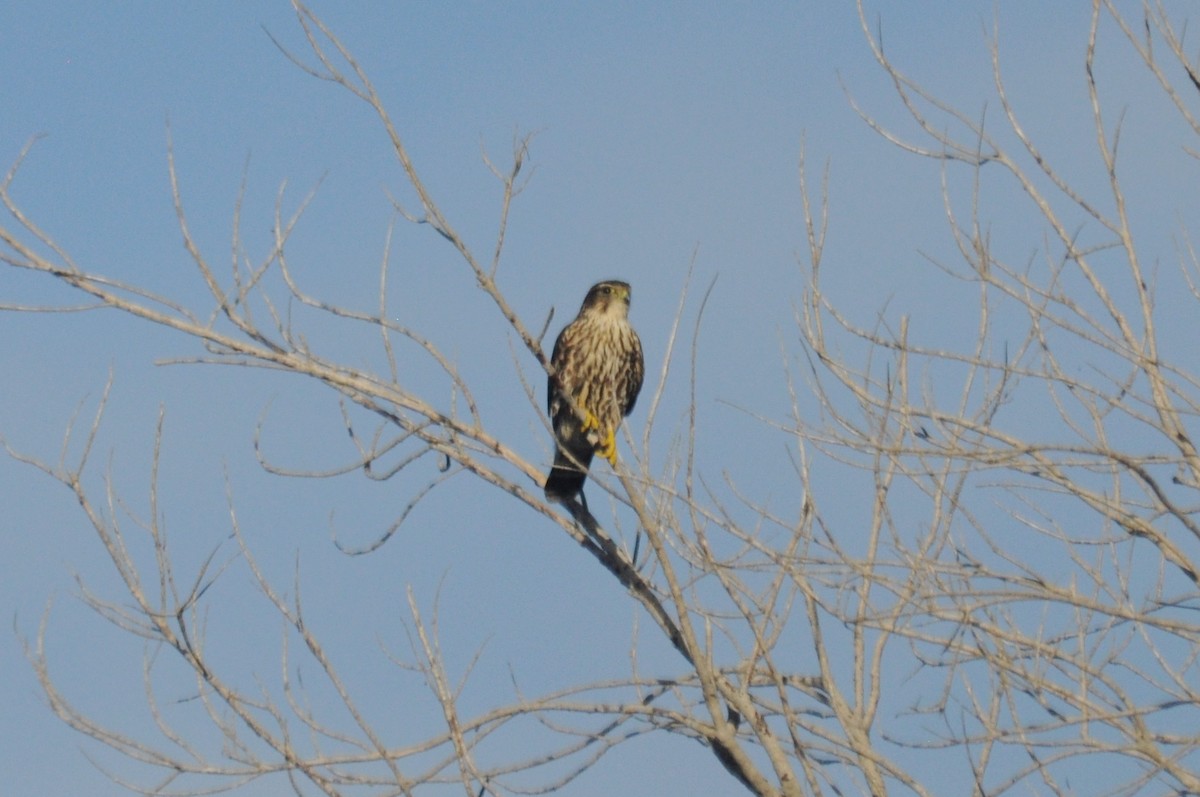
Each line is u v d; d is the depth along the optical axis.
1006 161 10.41
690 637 11.81
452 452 13.34
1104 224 10.11
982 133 10.48
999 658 9.75
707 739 11.88
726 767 11.87
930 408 10.35
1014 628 10.32
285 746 11.28
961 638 10.16
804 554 10.89
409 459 13.33
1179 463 9.48
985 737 9.58
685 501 10.95
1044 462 9.74
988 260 10.26
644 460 11.32
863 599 10.89
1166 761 9.19
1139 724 9.33
